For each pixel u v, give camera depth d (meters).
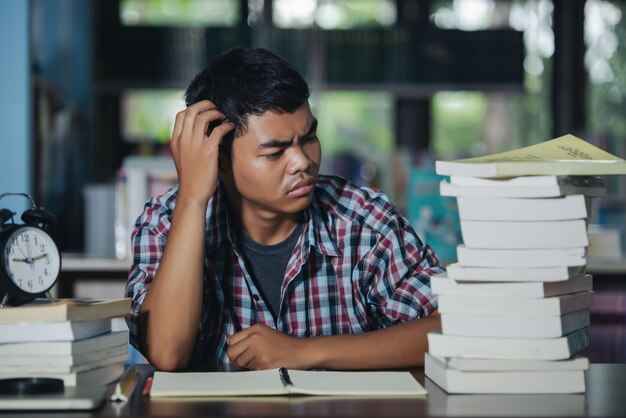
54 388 1.29
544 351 1.33
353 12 5.66
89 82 5.39
